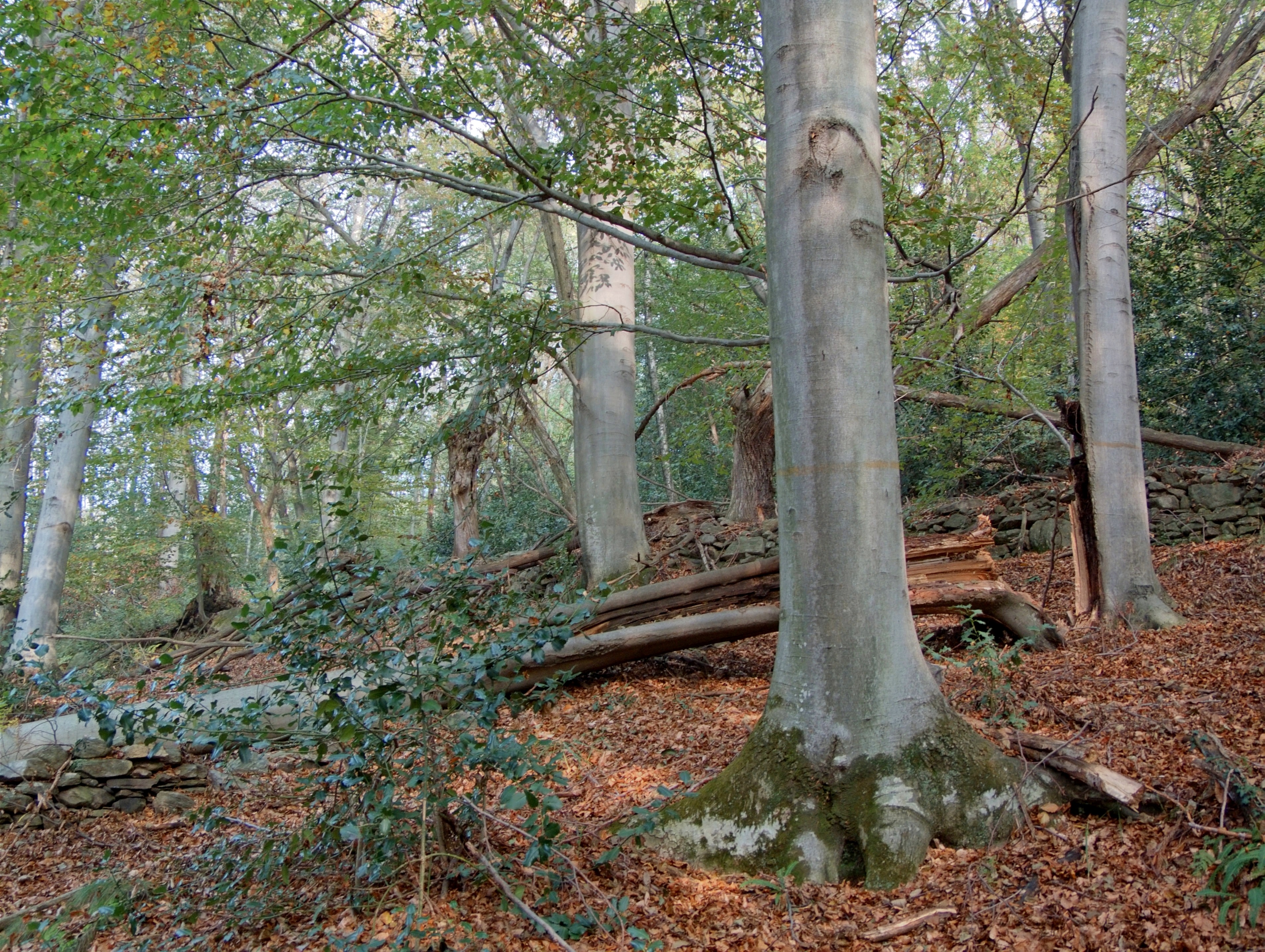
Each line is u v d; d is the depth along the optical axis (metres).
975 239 14.16
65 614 18.12
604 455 10.60
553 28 7.48
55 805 5.86
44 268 7.88
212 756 3.67
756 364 11.04
